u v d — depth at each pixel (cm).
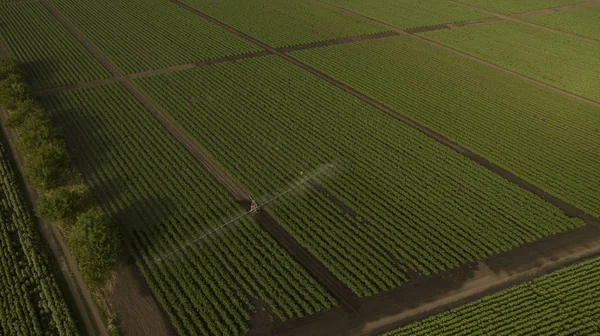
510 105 6350
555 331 3419
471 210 4491
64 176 4481
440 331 3362
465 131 5694
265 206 4397
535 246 4156
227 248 3962
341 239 4116
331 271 3803
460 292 3688
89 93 5922
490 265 3944
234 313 3409
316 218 4294
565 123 6006
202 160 4950
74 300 3434
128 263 3769
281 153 5100
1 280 3522
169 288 3588
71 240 3581
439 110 6109
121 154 4906
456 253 4044
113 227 3794
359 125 5669
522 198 4672
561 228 4350
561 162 5269
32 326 3238
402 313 3494
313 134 5462
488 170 5025
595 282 3797
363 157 5128
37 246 3788
